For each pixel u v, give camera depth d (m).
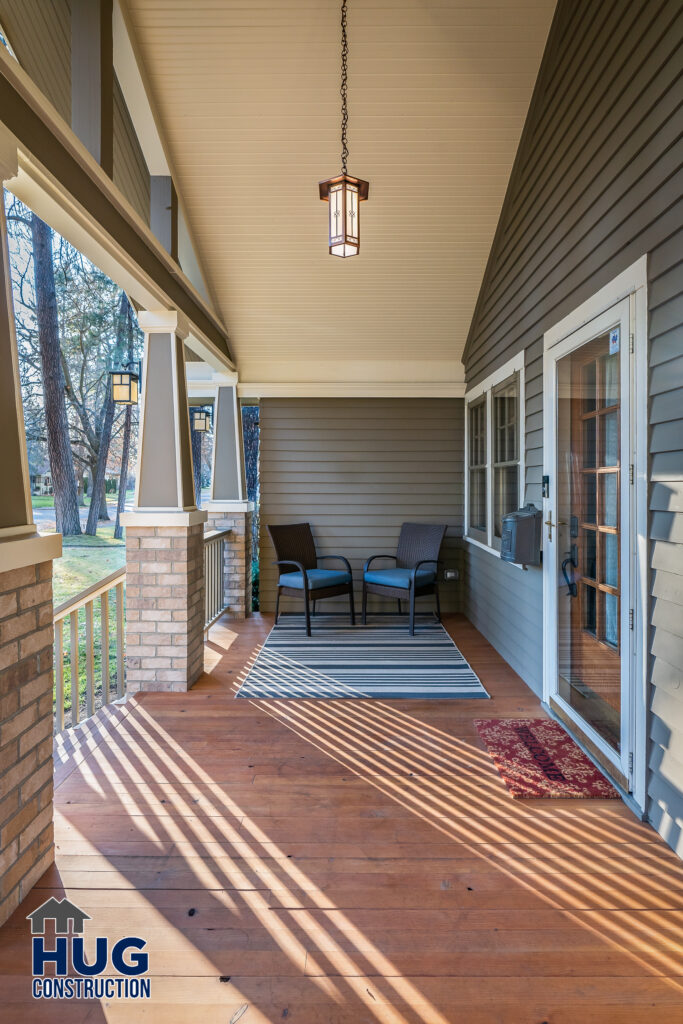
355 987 1.59
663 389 2.20
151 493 3.89
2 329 1.88
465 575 6.12
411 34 3.43
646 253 2.31
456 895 1.95
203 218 4.51
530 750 2.99
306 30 3.40
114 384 5.52
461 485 6.29
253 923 1.82
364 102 3.76
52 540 2.04
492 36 3.45
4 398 1.88
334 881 2.02
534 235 3.78
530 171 3.86
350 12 3.34
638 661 2.41
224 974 1.63
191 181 4.21
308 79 3.63
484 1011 1.52
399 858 2.14
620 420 2.55
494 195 4.35
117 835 2.28
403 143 3.98
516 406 4.22
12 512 1.91
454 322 5.55
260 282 5.09
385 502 6.30
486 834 2.29
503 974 1.63
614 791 2.59
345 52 3.19
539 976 1.63
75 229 2.50
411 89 3.69
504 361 4.54
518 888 1.98
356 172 4.16
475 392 5.53
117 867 2.09
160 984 1.60
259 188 4.27
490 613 5.06
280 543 5.85
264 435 6.31
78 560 13.30
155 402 3.88
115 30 3.30
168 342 3.88
